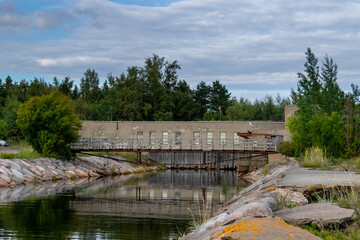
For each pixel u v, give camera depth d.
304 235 7.66
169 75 103.25
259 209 9.80
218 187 38.28
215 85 117.44
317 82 44.50
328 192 14.41
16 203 27.50
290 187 14.98
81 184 40.94
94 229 19.53
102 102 96.50
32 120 50.12
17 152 50.19
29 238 17.69
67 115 51.84
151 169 63.75
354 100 42.28
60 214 23.70
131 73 99.69
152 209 25.66
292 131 46.97
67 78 119.44
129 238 17.56
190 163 67.25
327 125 36.34
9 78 116.31
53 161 49.12
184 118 102.06
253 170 55.00
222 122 65.06
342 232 9.81
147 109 92.94
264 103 118.06
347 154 35.25
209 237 9.21
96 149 55.31
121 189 36.62
